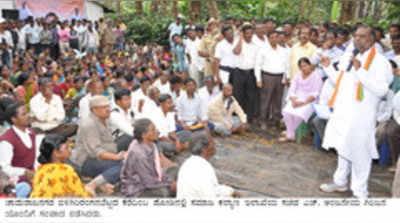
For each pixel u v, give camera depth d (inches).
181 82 236.5
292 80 225.5
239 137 227.5
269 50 237.5
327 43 226.4
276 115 250.7
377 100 137.3
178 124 215.3
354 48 145.9
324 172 176.4
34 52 484.1
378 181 168.2
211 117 229.8
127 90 175.6
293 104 216.7
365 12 590.9
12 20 470.0
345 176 150.0
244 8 637.3
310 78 216.2
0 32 378.0
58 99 202.2
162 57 462.3
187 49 346.3
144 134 134.0
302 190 154.6
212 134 229.8
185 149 200.8
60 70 298.8
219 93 237.3
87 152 152.9
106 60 412.5
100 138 156.2
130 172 134.1
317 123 206.2
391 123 179.8
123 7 898.1
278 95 246.5
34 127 194.4
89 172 152.7
